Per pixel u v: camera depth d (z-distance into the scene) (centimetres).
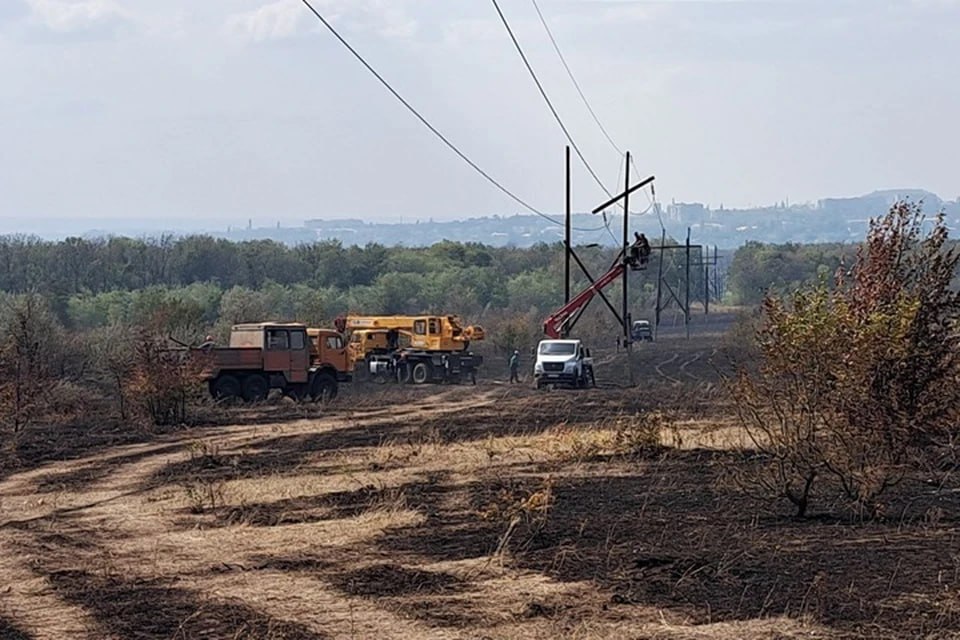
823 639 1199
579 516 2000
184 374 4519
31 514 2377
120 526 2145
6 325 6291
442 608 1375
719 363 7456
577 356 6525
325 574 1593
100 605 1442
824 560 1577
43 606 1454
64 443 3794
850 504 2023
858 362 1988
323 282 14400
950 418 2075
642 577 1499
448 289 13338
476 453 3094
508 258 17325
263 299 10706
